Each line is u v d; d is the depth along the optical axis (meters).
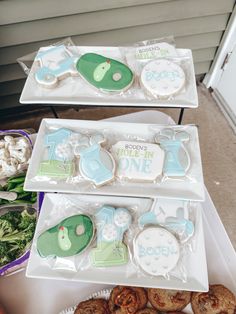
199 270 0.64
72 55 0.82
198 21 1.46
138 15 1.36
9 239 0.76
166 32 1.48
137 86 0.76
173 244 0.65
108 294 0.70
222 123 1.72
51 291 0.73
